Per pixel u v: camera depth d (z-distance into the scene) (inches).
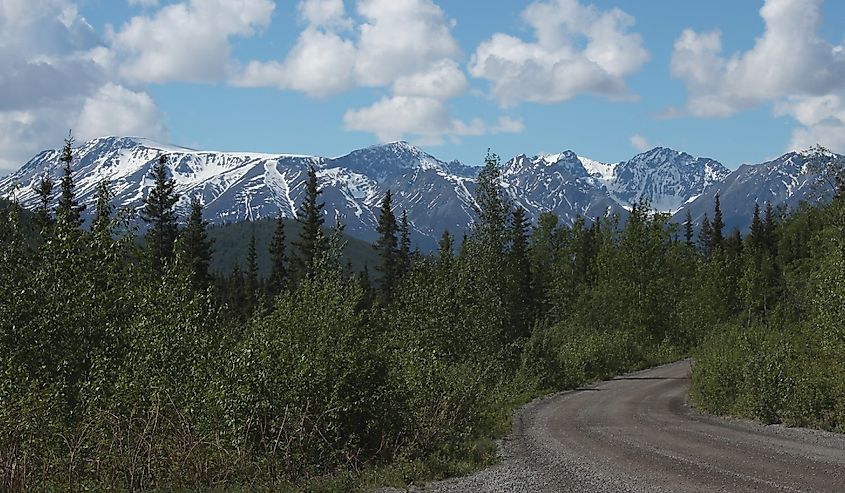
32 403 472.7
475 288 1409.9
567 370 1525.6
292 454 539.8
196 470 504.1
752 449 617.9
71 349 571.8
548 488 482.0
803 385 802.2
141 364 563.2
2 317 545.6
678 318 2586.1
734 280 3053.6
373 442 628.7
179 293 653.3
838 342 869.2
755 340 982.4
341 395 606.5
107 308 603.8
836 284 901.8
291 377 563.5
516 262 1729.8
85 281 591.8
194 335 605.6
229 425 537.3
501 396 1127.0
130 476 477.1
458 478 546.6
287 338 602.2
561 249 3149.6
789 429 769.6
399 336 1001.5
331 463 578.6
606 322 2479.1
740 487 454.9
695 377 1096.2
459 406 727.1
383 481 533.0
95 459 466.9
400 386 666.8
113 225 642.2
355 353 627.2
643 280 2586.1
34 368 544.7
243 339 625.6
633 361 2028.8
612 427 809.5
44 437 470.0
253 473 522.0
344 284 733.9
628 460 575.5
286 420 546.3
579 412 997.8
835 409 781.3
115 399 528.4
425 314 1205.1
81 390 524.4
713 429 775.1
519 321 1667.1
